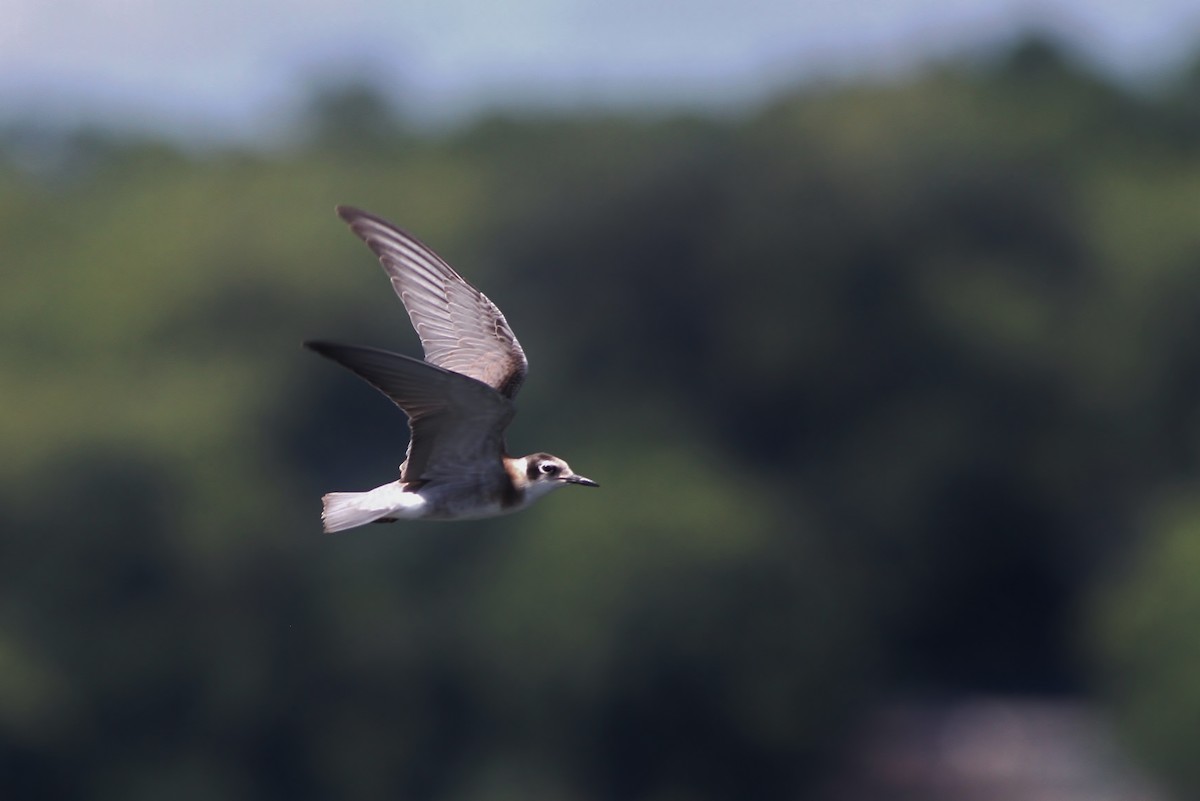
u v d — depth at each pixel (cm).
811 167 5419
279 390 4791
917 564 5250
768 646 4284
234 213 5403
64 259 5484
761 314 5388
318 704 4269
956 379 5347
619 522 4262
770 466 5409
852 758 4512
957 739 4666
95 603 4078
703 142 5538
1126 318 5431
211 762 4112
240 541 4234
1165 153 6656
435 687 4331
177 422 4334
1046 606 5294
